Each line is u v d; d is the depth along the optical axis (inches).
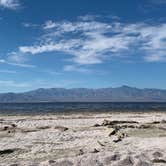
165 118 1540.4
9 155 593.9
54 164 462.0
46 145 701.3
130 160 462.6
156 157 501.7
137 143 714.8
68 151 628.4
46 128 1036.5
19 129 1000.9
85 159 472.1
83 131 943.0
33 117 1619.1
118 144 704.4
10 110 2770.7
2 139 788.6
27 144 716.7
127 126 1064.2
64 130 980.6
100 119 1446.9
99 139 784.3
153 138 794.8
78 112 2256.4
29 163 507.5
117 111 2439.7
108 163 459.5
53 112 2266.2
